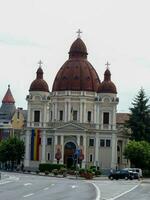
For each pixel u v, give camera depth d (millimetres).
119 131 157125
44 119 157750
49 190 49250
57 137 153125
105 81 158125
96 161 151750
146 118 158000
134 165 143625
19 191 45250
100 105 155000
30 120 158000
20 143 160875
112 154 151875
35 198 37125
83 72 161375
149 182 88812
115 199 39625
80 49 165250
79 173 117562
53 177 103312
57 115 159250
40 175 115062
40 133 155875
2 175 92875
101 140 153375
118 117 190125
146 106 158750
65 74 161375
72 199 37719
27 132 157500
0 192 43094
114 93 155875
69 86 159125
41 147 155750
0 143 167000
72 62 163375
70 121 152750
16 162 164875
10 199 35188
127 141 158875
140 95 159500
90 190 52156
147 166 139000
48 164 141625
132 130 157250
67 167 146750
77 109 158375
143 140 152250
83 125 153875
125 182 84000
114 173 101000
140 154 137250
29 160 155000
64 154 152625
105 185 66938
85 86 159375
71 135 152125
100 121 154125
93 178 106250
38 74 163375
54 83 164125
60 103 159625
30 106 159000
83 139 151625
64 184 65125
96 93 159625
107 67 160250
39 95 158625
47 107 159375
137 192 51188
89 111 159125
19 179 75938
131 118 158250
